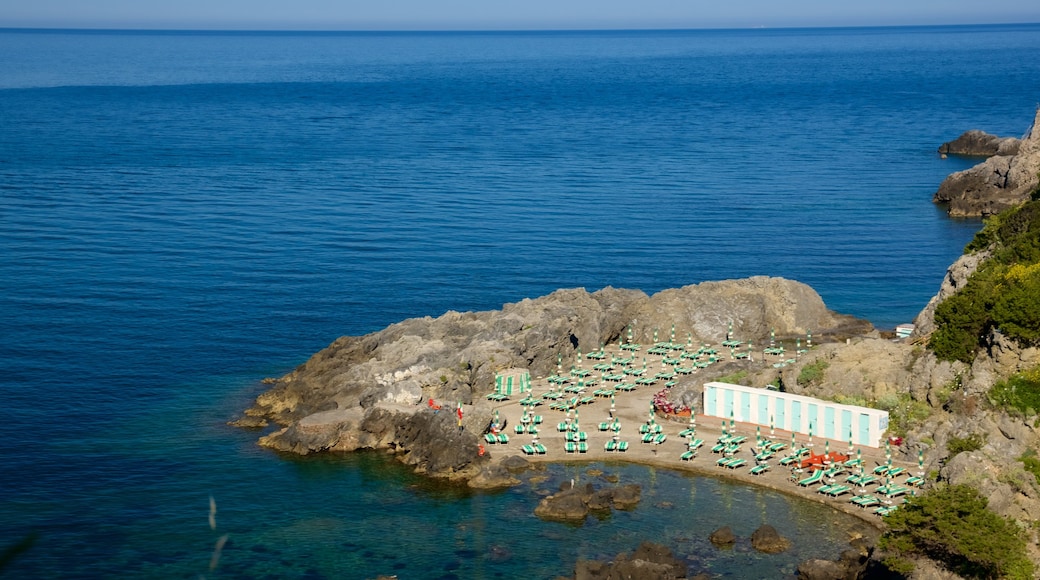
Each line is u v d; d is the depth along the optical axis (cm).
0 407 14850
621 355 17312
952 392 12888
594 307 17912
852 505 11856
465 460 12825
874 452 13075
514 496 12250
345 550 11000
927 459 12206
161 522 11619
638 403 15175
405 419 13688
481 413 13788
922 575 9675
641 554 10562
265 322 19312
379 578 10375
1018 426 11162
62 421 14462
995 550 9362
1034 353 11888
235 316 19588
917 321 15300
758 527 11394
